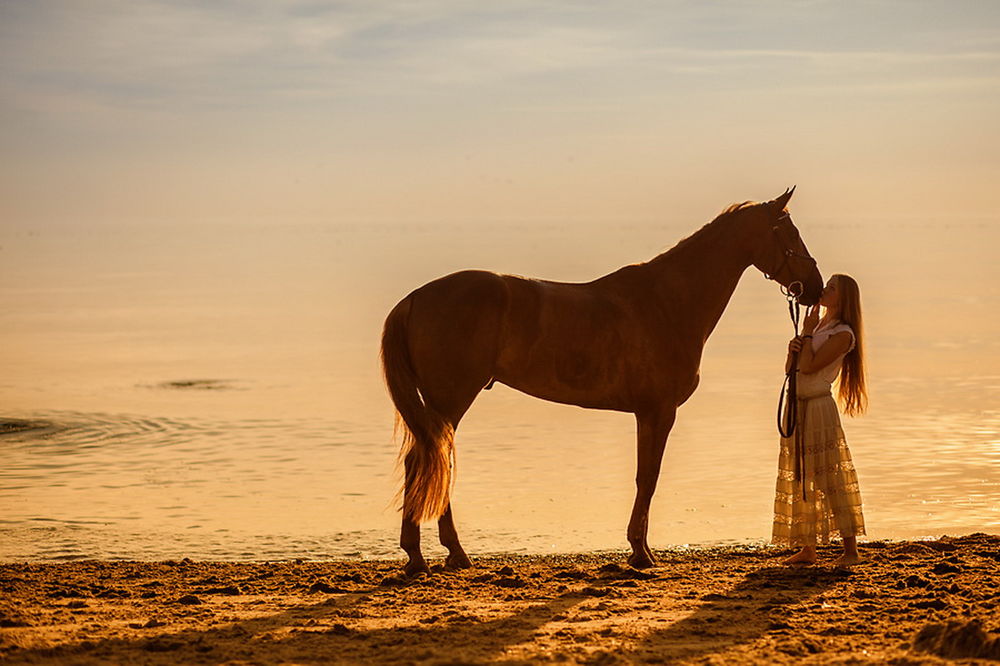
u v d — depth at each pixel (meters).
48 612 8.54
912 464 17.69
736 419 23.16
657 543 12.78
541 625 8.03
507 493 16.02
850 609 8.41
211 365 35.62
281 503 15.41
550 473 17.62
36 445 20.48
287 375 32.72
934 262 117.38
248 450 20.05
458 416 9.66
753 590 9.28
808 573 9.95
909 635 7.55
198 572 10.71
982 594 8.74
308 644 7.52
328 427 22.86
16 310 62.22
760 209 11.18
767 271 11.30
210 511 14.84
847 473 10.21
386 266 127.75
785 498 10.38
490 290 9.73
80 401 26.86
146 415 24.42
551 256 140.00
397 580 9.67
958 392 26.89
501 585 9.55
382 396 28.03
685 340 10.71
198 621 8.25
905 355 35.81
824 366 10.08
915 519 13.87
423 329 9.62
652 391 10.50
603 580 9.84
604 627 7.93
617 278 10.73
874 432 20.98
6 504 15.23
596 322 10.22
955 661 6.84
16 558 12.23
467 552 12.48
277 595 9.34
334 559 12.27
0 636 7.59
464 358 9.59
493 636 7.71
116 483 16.86
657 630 7.84
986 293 67.56
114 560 12.13
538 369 10.04
